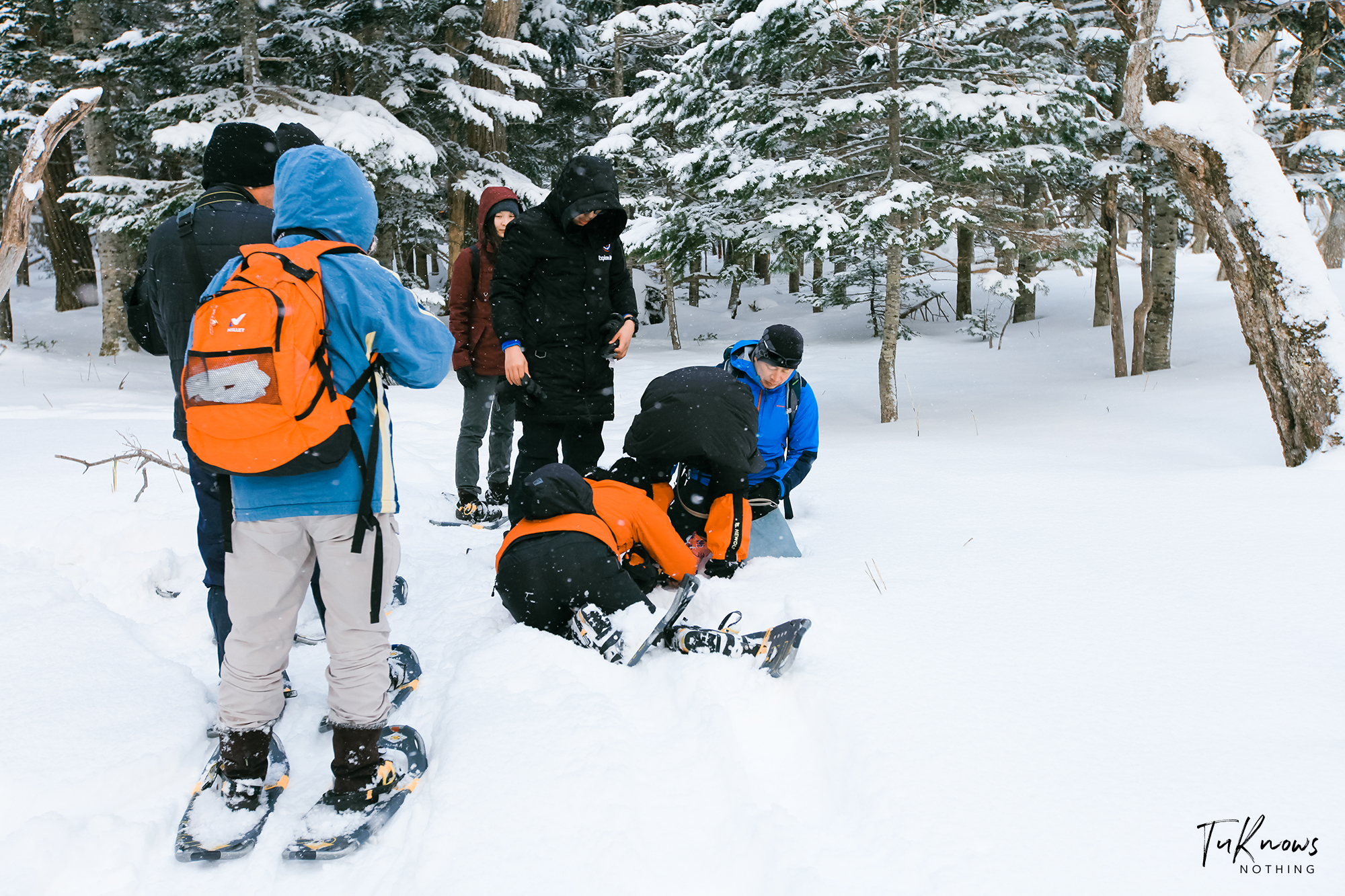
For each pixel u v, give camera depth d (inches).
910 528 150.9
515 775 75.0
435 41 618.2
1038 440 270.7
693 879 64.1
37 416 305.9
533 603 109.3
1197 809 62.9
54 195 789.9
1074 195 444.5
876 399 436.1
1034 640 95.6
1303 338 193.5
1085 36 435.8
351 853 71.0
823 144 382.3
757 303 932.6
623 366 589.3
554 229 139.2
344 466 73.7
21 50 586.6
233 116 454.6
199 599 123.8
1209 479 177.6
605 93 813.9
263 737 77.0
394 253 685.9
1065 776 68.5
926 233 335.9
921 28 349.4
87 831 70.8
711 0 425.7
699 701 88.2
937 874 57.8
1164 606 103.7
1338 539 124.4
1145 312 425.7
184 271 87.4
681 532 138.5
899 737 75.7
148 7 624.7
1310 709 77.0
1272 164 201.0
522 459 147.7
